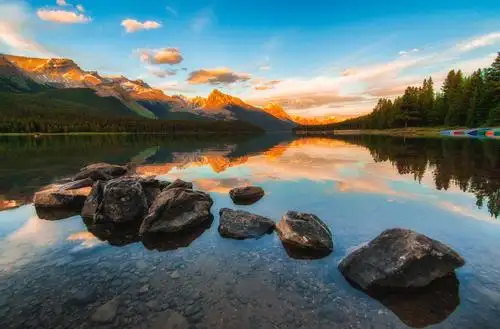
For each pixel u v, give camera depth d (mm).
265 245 8523
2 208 12617
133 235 9555
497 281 6270
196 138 104375
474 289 6020
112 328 4996
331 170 21891
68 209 12531
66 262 7492
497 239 8438
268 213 11562
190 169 23562
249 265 7254
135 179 12539
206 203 11500
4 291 6141
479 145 39312
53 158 33062
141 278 6641
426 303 5648
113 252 8141
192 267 7168
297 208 12070
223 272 6895
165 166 25562
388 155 31016
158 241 8969
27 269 7109
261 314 5336
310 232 8523
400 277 6125
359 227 9773
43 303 5711
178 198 10641
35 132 135250
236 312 5387
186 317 5242
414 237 6797
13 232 9773
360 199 13211
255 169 23172
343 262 6961
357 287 6258
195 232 9703
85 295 5965
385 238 7066
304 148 47406
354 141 64812
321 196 13977
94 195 12016
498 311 5355
